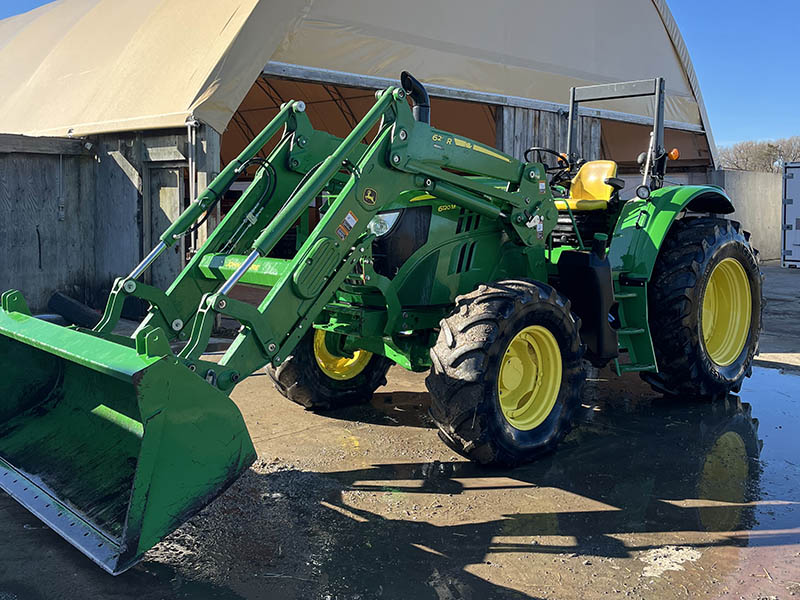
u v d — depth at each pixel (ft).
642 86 17.99
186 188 26.05
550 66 36.55
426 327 14.60
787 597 9.09
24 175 27.78
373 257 14.30
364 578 9.53
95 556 9.07
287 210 11.42
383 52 29.40
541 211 14.99
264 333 11.10
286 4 25.93
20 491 10.86
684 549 10.32
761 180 55.47
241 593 9.18
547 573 9.67
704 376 16.99
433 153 13.03
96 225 29.53
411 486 12.52
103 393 11.64
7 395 12.55
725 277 18.29
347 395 16.88
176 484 9.29
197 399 9.48
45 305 28.68
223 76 24.52
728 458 13.89
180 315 13.39
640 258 16.20
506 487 12.50
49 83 35.17
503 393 13.46
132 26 32.09
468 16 32.58
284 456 13.85
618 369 15.53
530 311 12.91
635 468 13.38
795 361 22.08
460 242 14.65
